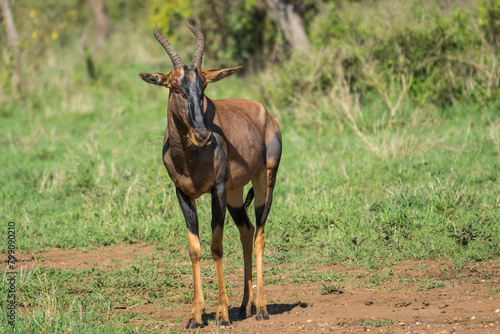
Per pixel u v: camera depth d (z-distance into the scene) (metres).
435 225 27.75
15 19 80.38
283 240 28.08
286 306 21.30
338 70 49.38
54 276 24.81
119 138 51.03
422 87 47.62
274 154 22.70
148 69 85.25
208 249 28.00
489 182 32.81
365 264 24.80
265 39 74.31
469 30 50.19
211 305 22.05
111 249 29.20
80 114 63.56
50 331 18.25
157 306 22.00
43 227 31.56
